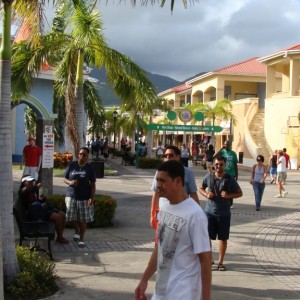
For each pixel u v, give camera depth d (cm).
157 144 5738
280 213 1461
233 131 4375
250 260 880
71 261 829
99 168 2466
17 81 1316
